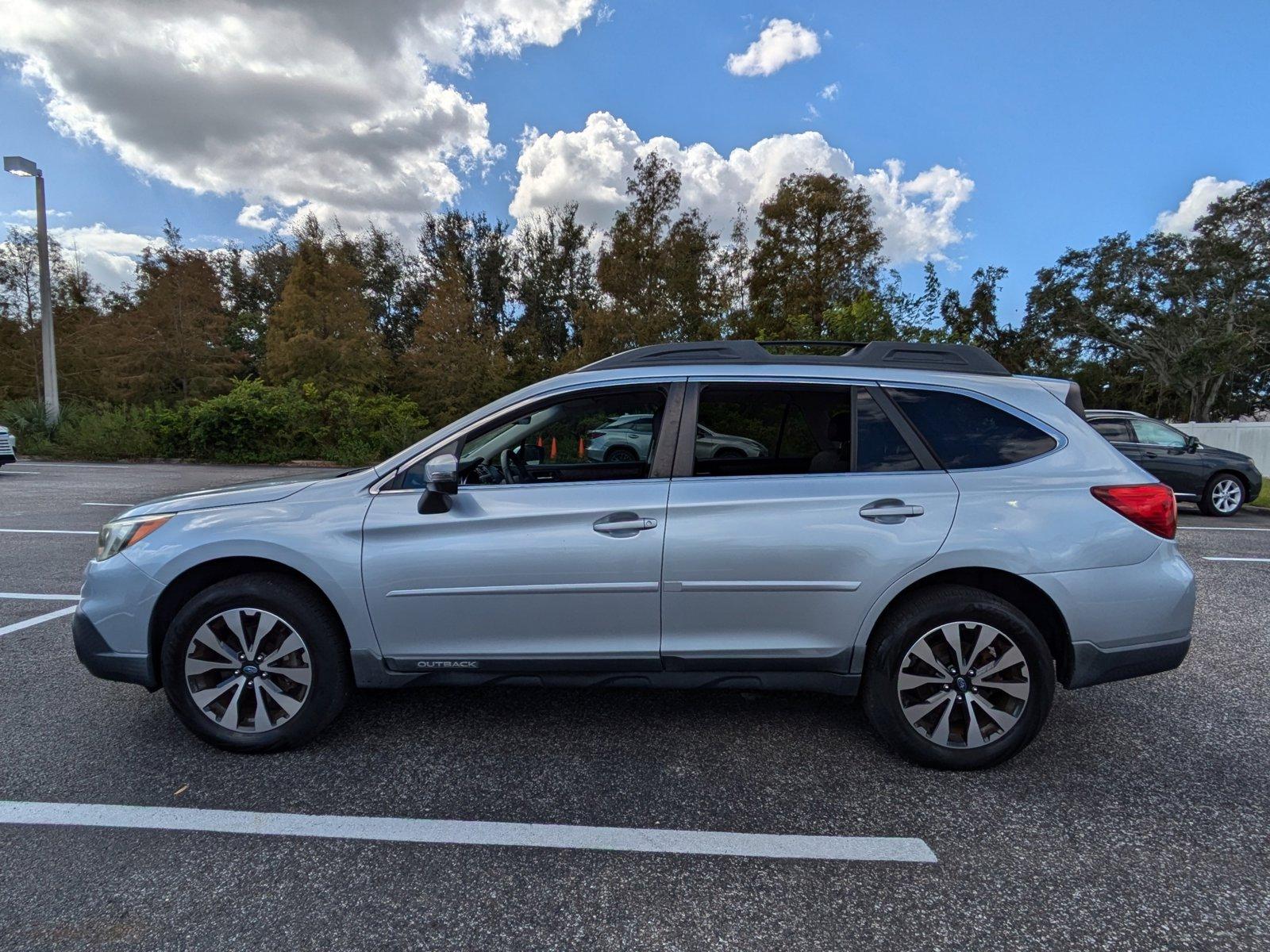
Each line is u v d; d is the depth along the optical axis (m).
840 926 2.09
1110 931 2.07
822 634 3.01
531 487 3.08
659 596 3.01
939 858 2.43
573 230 40.12
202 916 2.11
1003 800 2.80
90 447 20.86
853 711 3.67
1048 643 3.11
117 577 3.08
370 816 2.66
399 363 32.50
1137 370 47.06
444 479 2.94
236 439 20.77
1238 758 3.18
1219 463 11.06
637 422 3.29
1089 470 3.05
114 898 2.19
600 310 23.59
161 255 30.02
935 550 2.94
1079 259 46.09
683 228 23.84
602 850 2.46
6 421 21.83
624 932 2.06
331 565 3.02
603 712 3.63
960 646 2.96
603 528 2.98
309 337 26.91
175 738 3.29
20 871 2.32
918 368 3.26
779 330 26.66
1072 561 2.93
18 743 3.23
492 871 2.34
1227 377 45.22
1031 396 3.18
